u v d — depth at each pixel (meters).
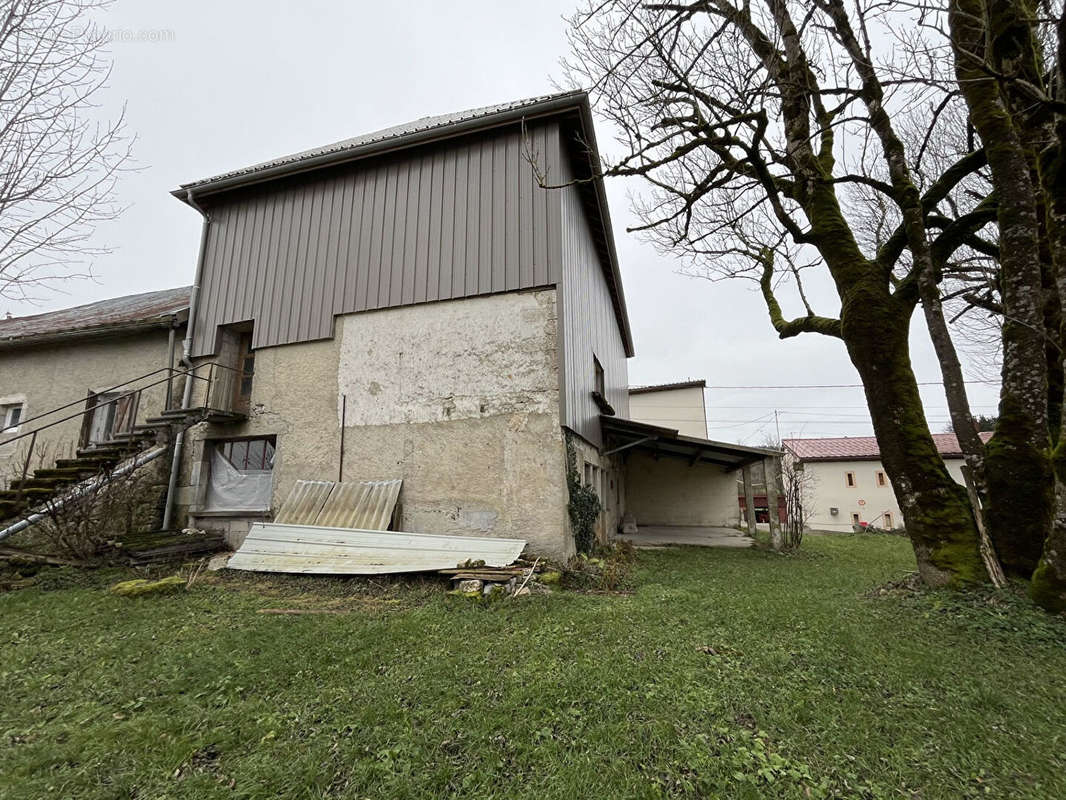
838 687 2.96
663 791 2.04
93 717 2.67
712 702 2.74
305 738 2.43
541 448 6.89
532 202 7.61
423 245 8.07
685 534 13.18
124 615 4.54
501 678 3.09
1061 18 3.72
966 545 4.88
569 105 7.43
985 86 5.17
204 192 9.41
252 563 6.54
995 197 5.34
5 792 2.03
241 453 8.69
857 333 5.64
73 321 11.08
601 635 3.93
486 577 5.57
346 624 4.26
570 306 7.75
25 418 9.85
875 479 20.72
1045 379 4.86
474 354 7.46
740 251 9.30
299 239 8.90
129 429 8.61
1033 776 2.14
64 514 6.40
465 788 2.05
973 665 3.29
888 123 5.57
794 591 5.69
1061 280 4.17
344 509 7.26
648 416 20.91
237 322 8.92
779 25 5.54
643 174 6.14
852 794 2.01
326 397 8.09
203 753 2.34
